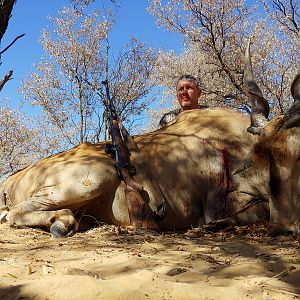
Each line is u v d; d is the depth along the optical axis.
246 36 7.87
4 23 2.23
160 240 1.91
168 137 2.44
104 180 2.26
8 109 9.18
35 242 1.92
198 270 1.37
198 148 2.37
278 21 7.91
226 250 1.67
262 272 1.33
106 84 2.44
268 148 1.94
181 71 8.77
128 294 1.09
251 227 2.14
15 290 1.14
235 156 2.35
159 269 1.36
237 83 7.79
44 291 1.11
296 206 1.86
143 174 2.29
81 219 2.36
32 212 2.24
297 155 1.84
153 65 9.03
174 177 2.34
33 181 2.38
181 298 1.09
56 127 9.50
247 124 2.45
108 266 1.42
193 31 7.75
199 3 7.54
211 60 8.11
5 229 2.22
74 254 1.60
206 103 7.99
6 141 9.03
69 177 2.27
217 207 2.31
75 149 2.53
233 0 7.61
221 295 1.10
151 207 2.27
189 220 2.35
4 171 7.72
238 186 2.30
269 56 7.78
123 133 2.33
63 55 8.88
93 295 1.08
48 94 9.24
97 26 8.88
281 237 1.87
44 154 9.50
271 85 7.67
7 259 1.55
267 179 2.01
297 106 1.87
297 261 1.47
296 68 7.66
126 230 2.14
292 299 1.09
